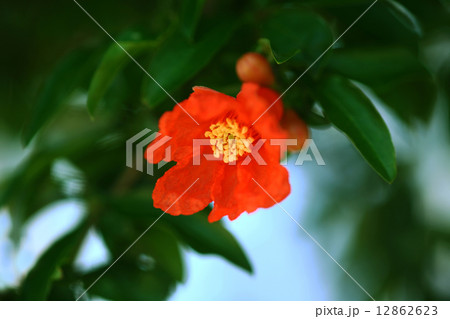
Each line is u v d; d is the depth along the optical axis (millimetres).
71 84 295
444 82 340
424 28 317
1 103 365
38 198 341
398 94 316
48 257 296
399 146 371
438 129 364
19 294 300
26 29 357
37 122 292
